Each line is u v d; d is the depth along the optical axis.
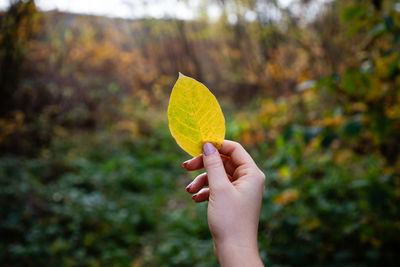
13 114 5.25
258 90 7.50
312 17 4.63
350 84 1.53
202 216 3.79
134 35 11.93
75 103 7.45
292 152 2.02
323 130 1.64
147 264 3.16
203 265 2.89
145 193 4.91
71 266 2.99
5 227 3.19
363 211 2.16
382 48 1.78
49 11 6.01
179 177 5.60
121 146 6.81
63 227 3.53
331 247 2.15
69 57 7.77
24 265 2.88
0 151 4.89
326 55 3.67
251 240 0.70
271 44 5.41
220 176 0.72
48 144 5.78
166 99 10.48
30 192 3.88
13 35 4.77
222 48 10.23
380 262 1.86
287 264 2.29
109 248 3.37
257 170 0.82
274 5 5.14
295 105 2.90
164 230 3.81
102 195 4.48
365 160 2.62
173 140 7.36
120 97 8.77
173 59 11.86
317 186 2.81
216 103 0.63
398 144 1.87
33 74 6.46
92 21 9.98
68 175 4.89
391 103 1.58
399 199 1.82
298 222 2.21
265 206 2.38
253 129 2.79
